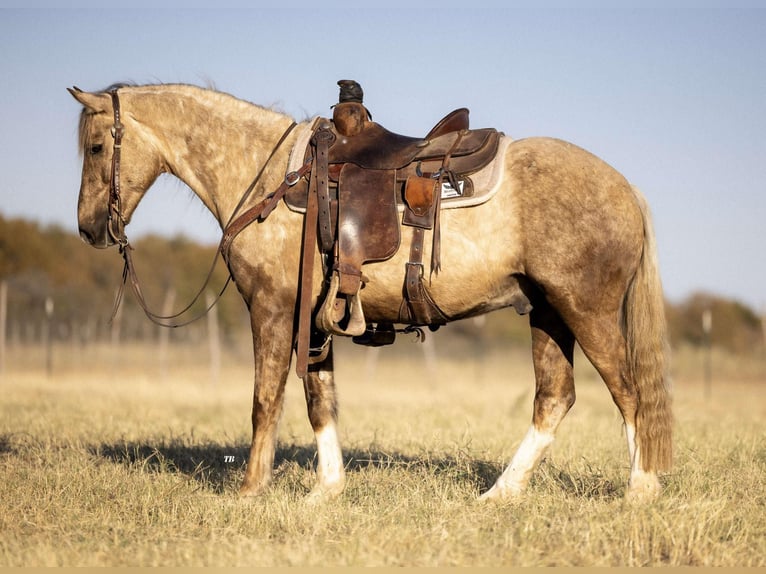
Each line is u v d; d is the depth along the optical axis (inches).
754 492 334.3
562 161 308.8
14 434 501.4
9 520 306.8
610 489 343.9
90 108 353.7
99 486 352.8
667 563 256.5
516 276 314.5
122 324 1932.8
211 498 329.1
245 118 350.9
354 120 327.6
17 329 1766.7
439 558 251.3
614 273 306.8
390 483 362.9
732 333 2210.9
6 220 2588.6
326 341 331.9
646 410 308.8
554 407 333.7
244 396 968.3
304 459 438.9
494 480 373.1
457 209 309.3
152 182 366.0
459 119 326.0
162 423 601.9
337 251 312.3
